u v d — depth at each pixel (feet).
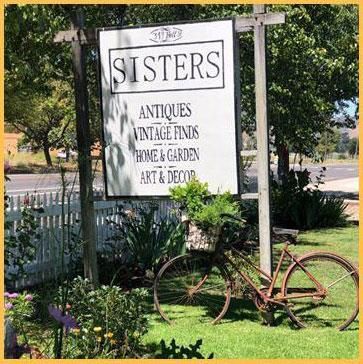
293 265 19.95
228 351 17.02
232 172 20.58
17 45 28.37
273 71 39.52
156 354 16.10
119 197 21.89
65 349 14.73
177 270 23.48
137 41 21.33
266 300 19.74
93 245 22.58
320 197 49.47
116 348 15.62
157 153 21.35
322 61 44.42
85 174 22.38
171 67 20.99
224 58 20.45
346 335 18.72
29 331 17.03
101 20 34.88
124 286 25.03
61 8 25.95
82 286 17.03
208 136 20.76
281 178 53.31
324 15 50.01
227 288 20.34
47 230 25.41
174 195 20.45
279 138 44.11
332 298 23.06
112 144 21.89
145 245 25.96
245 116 40.45
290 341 18.06
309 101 41.96
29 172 103.19
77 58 22.39
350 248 36.42
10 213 23.90
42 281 24.86
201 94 20.75
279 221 48.80
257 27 20.02
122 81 21.58
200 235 20.29
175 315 21.06
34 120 57.21
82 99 22.49
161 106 21.20
